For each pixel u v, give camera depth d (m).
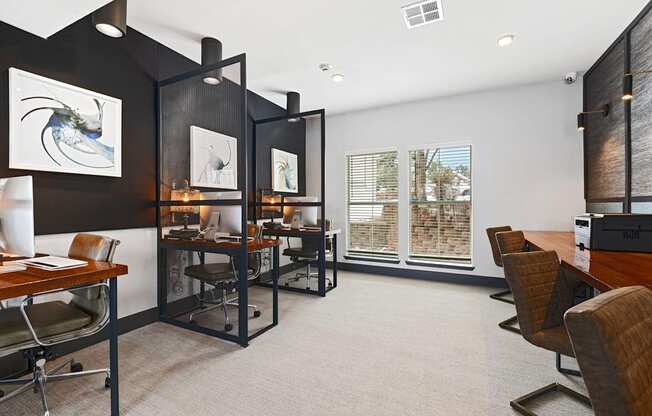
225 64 2.62
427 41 3.00
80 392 1.87
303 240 4.59
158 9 2.49
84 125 2.43
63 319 1.65
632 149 2.78
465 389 1.89
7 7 1.85
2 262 1.67
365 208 5.26
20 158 2.07
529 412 1.64
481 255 4.36
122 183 2.74
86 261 1.78
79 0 1.80
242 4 2.42
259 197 4.55
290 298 3.77
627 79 2.36
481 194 4.36
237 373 2.08
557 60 3.42
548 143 3.99
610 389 0.67
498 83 4.06
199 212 3.22
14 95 2.04
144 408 1.71
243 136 2.55
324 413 1.68
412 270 4.82
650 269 1.51
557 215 3.95
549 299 1.68
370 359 2.26
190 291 3.40
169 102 3.11
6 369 2.05
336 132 5.44
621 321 0.73
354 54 3.25
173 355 2.33
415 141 4.79
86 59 2.48
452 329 2.80
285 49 3.14
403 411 1.69
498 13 2.55
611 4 2.45
